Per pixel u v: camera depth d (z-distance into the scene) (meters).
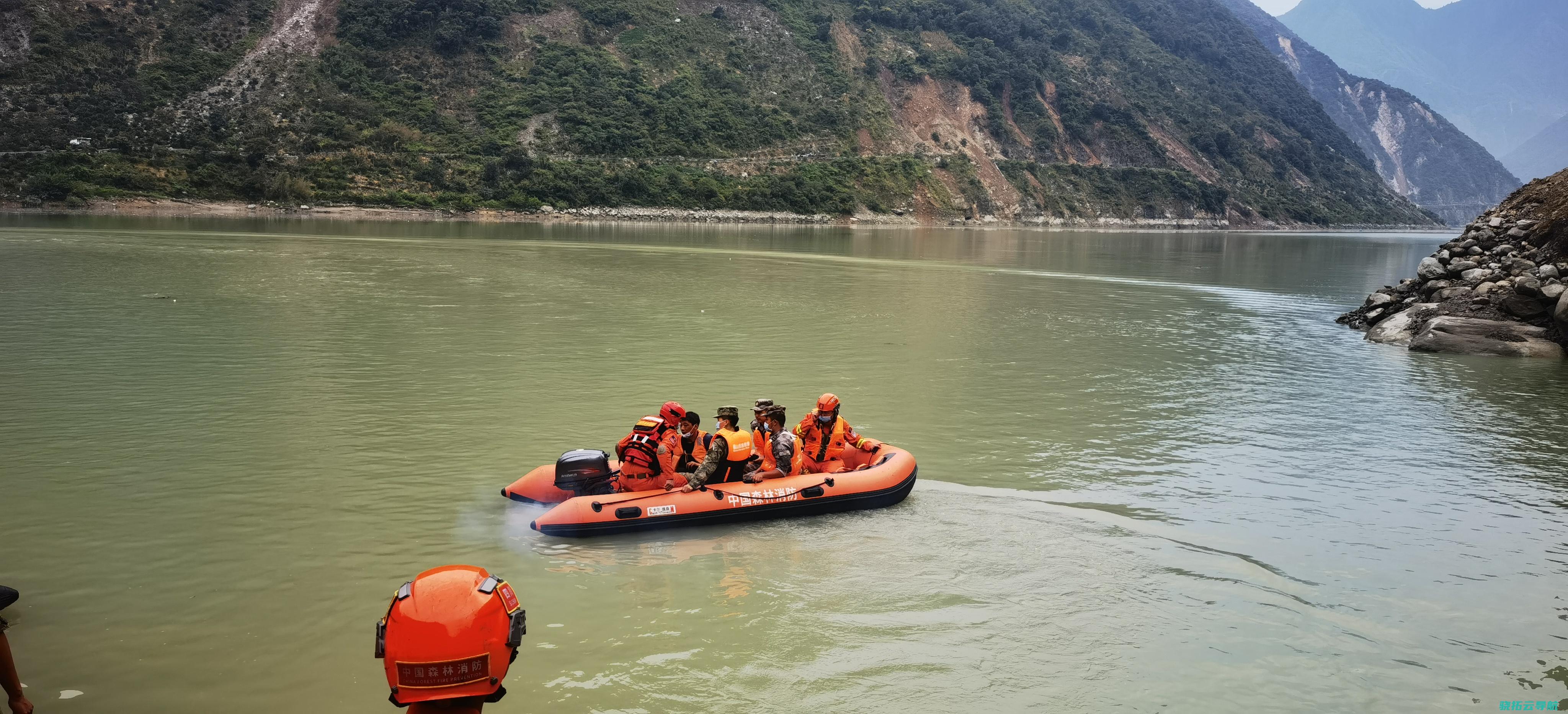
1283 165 137.88
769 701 5.61
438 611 2.68
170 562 7.46
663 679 5.82
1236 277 41.78
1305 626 6.89
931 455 11.27
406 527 8.37
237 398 13.05
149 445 10.68
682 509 8.48
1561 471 11.34
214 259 31.95
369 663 5.91
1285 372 17.80
